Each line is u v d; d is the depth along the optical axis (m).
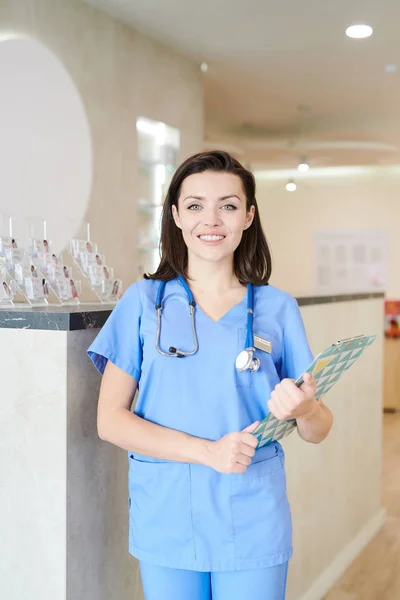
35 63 3.51
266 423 1.35
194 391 1.46
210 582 1.51
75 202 3.82
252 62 4.89
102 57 3.99
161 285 1.56
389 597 3.02
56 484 1.71
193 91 4.90
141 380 1.51
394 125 6.78
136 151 4.32
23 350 1.72
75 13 3.77
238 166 1.52
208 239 1.48
